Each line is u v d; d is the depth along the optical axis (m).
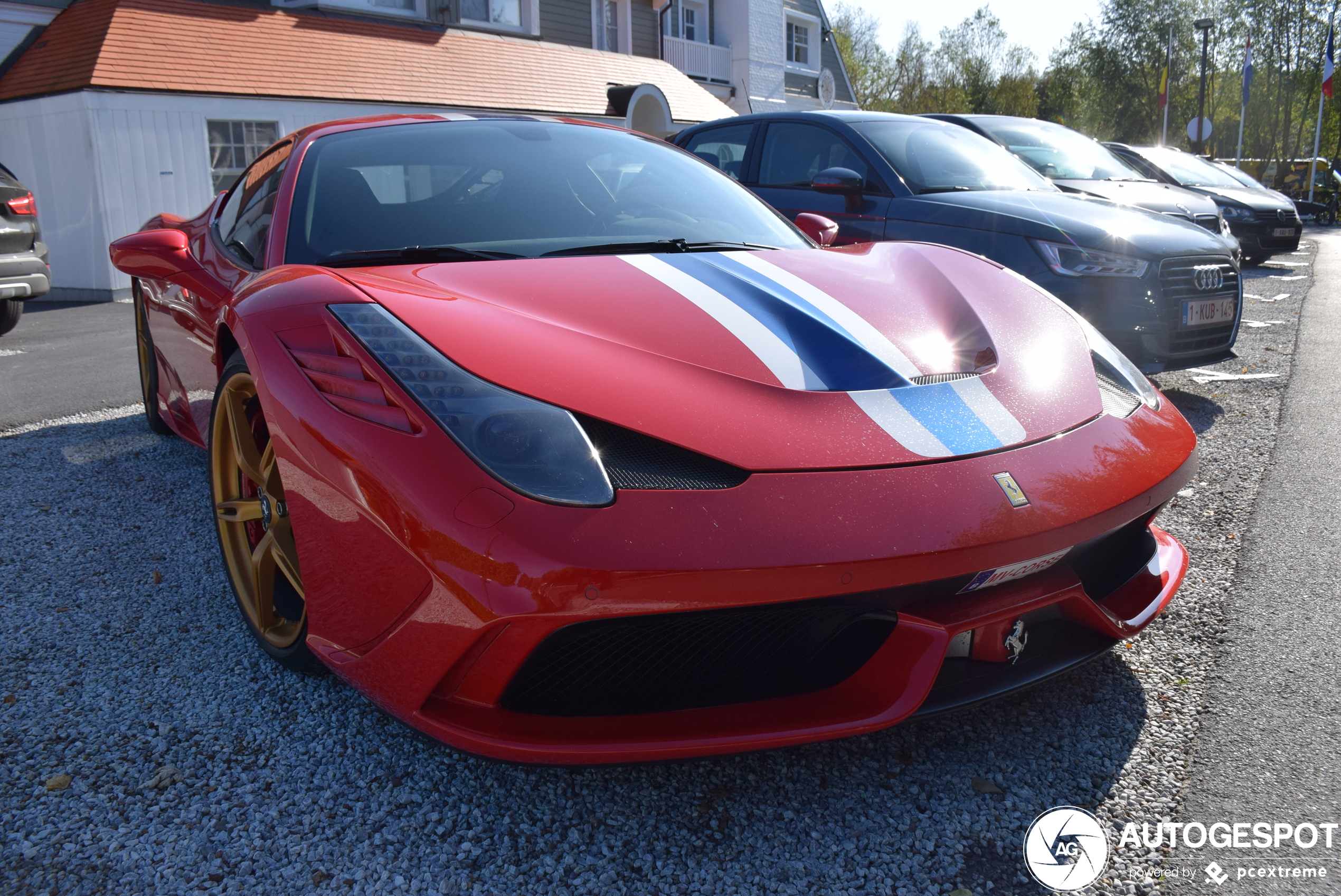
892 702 1.42
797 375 1.58
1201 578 2.32
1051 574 1.56
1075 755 1.61
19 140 9.52
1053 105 49.12
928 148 4.75
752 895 1.31
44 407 4.38
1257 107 37.31
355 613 1.46
